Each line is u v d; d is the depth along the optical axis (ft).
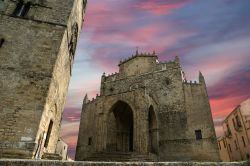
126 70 139.95
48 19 54.70
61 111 69.15
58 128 66.49
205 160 91.40
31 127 40.81
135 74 132.57
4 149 37.37
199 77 113.19
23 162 18.11
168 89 115.55
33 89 44.65
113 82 138.21
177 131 102.68
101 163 18.99
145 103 83.82
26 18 52.65
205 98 105.70
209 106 102.73
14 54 47.14
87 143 127.44
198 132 99.50
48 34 52.44
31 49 49.01
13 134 39.27
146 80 125.29
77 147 132.57
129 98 87.61
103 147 79.36
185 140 99.04
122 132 100.68
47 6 56.70
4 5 53.42
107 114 87.51
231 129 126.93
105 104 90.99
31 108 42.63
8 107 41.29
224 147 151.23
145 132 77.10
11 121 40.29
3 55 46.19
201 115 102.22
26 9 56.08
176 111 107.55
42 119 43.16
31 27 51.96
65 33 54.95
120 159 66.90
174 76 117.60
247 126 103.24
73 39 69.51
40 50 49.52
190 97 108.78
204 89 108.17
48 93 45.60
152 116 97.50
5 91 42.52
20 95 43.14
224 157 154.71
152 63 130.72
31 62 47.42
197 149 95.14
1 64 44.96
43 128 45.29
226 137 139.74
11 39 48.80
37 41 50.52
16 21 51.57
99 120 87.20
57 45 51.60
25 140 39.22
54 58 49.62
